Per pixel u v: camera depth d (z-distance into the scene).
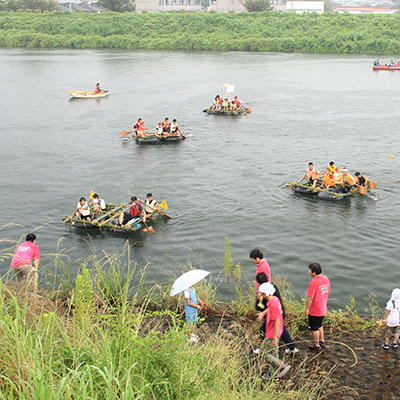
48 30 92.88
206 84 47.06
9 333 4.67
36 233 14.80
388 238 13.92
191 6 131.88
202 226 15.16
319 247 13.46
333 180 17.73
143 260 12.91
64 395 4.25
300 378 6.63
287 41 80.69
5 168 21.75
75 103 37.94
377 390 6.42
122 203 16.77
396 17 84.62
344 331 8.20
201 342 7.12
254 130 28.73
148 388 4.54
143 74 54.81
